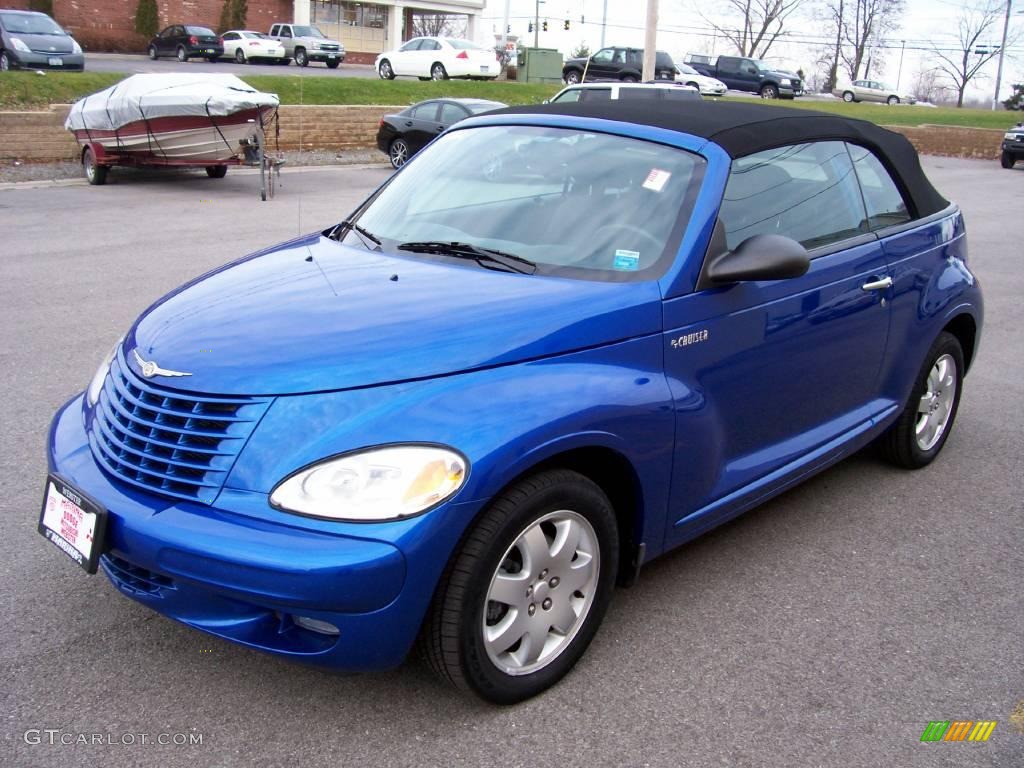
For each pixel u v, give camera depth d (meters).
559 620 3.04
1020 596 3.84
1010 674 3.30
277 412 2.70
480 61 37.84
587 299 3.15
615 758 2.79
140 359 3.02
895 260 4.42
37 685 3.01
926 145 34.84
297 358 2.80
